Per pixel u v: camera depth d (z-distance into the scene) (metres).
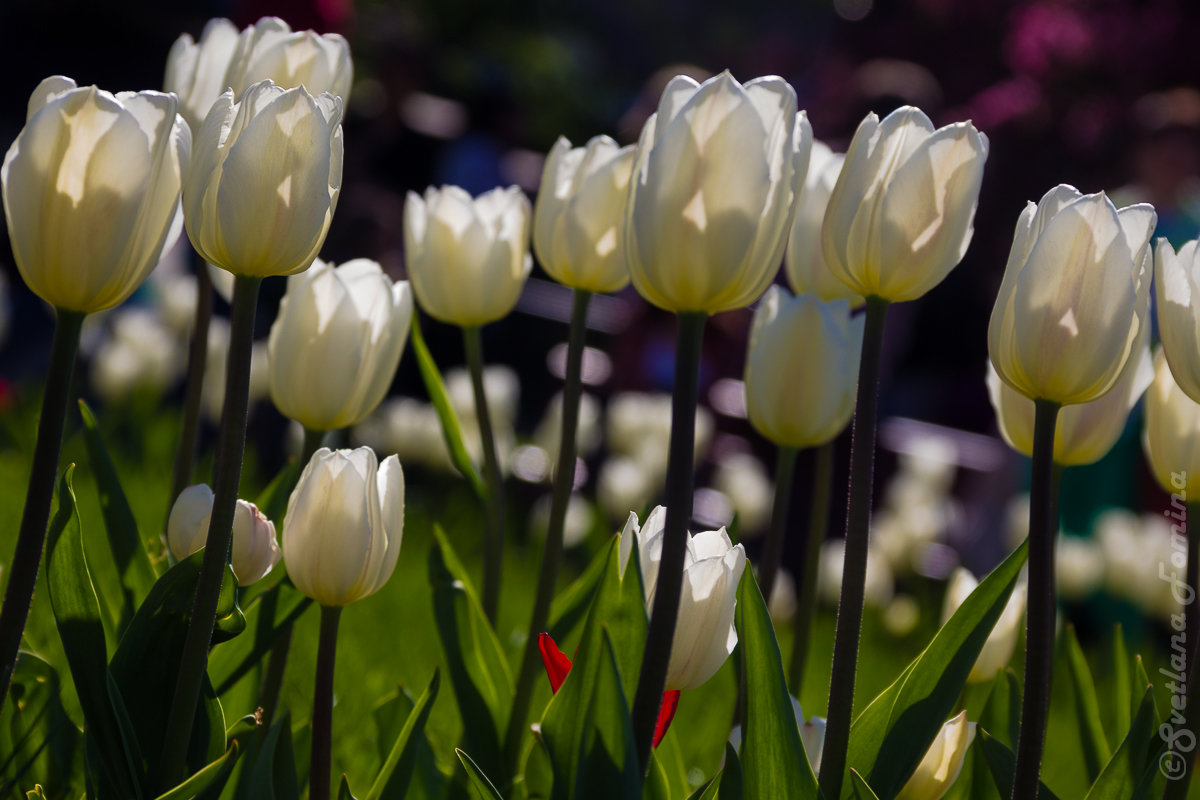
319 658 1.45
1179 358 1.41
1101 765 1.56
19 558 1.36
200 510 1.47
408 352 6.59
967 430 6.28
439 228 1.65
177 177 1.38
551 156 1.61
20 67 9.19
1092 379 1.39
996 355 1.41
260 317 4.32
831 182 1.63
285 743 1.47
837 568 3.88
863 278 1.41
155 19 9.31
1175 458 1.48
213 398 3.52
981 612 1.45
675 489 1.36
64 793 1.53
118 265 1.36
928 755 1.47
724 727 2.36
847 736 1.40
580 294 1.61
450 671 1.59
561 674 1.43
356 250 5.46
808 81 8.66
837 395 1.58
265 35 1.53
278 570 1.54
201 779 1.37
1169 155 3.92
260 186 1.37
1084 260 1.38
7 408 4.08
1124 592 3.58
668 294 1.36
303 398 1.54
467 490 4.43
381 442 4.53
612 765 1.36
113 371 4.07
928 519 4.27
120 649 1.42
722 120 1.35
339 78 1.54
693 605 1.42
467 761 1.41
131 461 3.96
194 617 1.39
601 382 5.27
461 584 1.61
